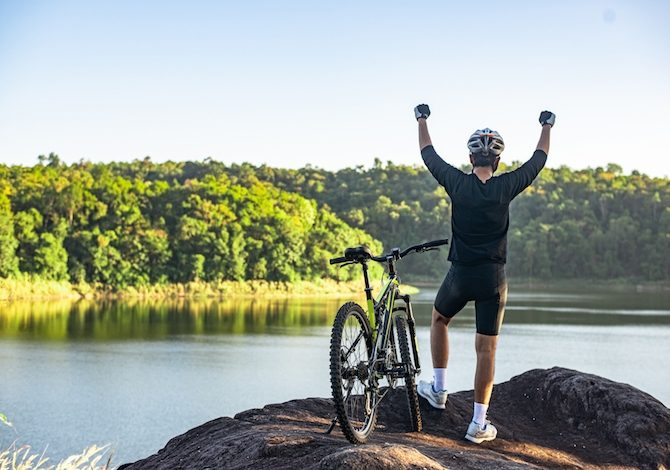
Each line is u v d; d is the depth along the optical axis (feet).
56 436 96.43
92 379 143.95
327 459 11.89
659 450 18.29
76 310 289.33
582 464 17.92
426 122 18.70
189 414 112.68
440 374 18.94
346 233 459.32
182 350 186.60
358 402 15.66
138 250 365.81
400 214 603.26
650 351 184.85
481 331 17.78
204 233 388.98
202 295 377.30
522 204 630.33
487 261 17.51
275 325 250.57
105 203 381.81
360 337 15.56
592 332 228.63
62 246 353.51
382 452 11.98
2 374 148.46
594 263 565.12
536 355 175.52
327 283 428.15
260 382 141.49
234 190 455.63
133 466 16.40
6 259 326.24
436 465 12.05
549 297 418.10
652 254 558.15
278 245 409.90
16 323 240.53
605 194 639.76
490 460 13.89
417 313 269.23
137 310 297.33
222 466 13.93
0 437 93.81
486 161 17.62
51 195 367.66
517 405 20.92
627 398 19.36
